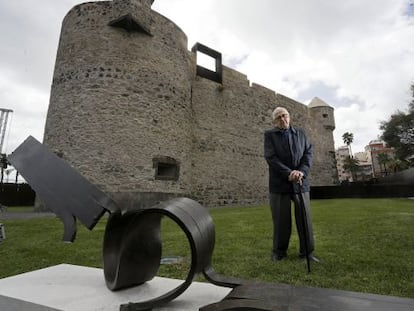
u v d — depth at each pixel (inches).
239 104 559.8
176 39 426.0
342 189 721.6
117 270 58.1
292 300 42.8
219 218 262.2
